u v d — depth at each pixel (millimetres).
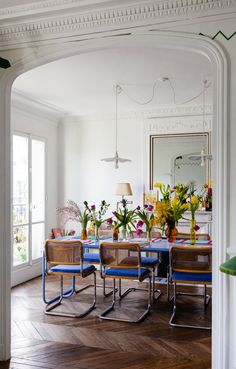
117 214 4816
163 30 2893
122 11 2945
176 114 6605
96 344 3596
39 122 6660
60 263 4398
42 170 6816
